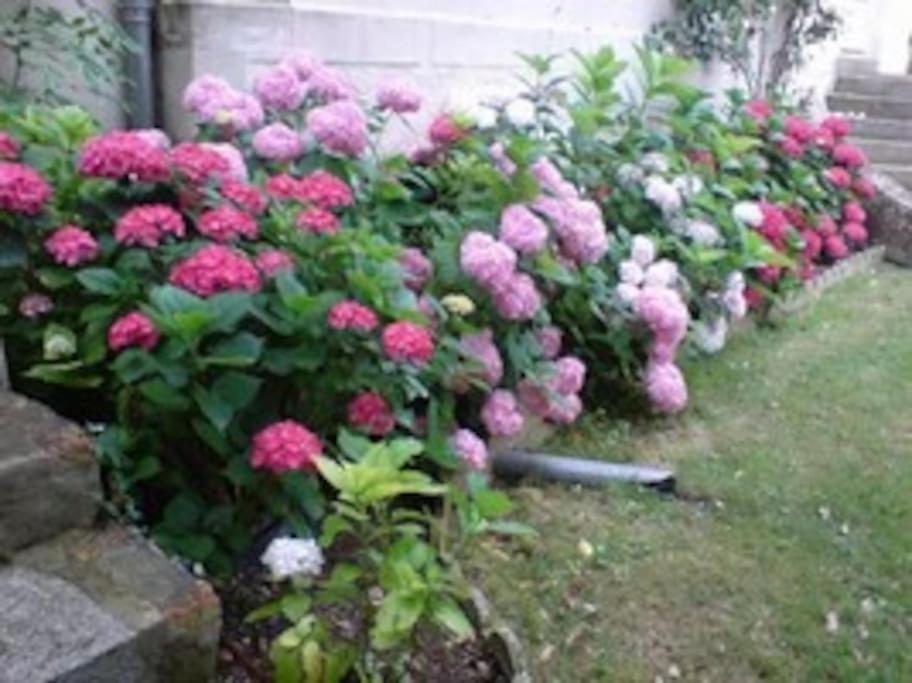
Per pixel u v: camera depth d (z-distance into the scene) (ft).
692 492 8.31
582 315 9.31
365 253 6.53
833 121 17.42
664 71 12.40
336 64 10.88
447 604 4.99
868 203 17.62
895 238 17.46
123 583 4.60
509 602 6.46
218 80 8.33
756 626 6.51
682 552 7.31
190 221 6.28
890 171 21.40
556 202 8.84
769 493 8.36
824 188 16.38
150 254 5.90
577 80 11.83
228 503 5.98
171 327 5.27
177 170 6.22
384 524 5.39
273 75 8.44
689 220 11.12
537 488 8.14
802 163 16.19
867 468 8.97
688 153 12.78
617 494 8.09
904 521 8.04
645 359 9.64
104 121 9.32
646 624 6.43
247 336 5.55
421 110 11.18
